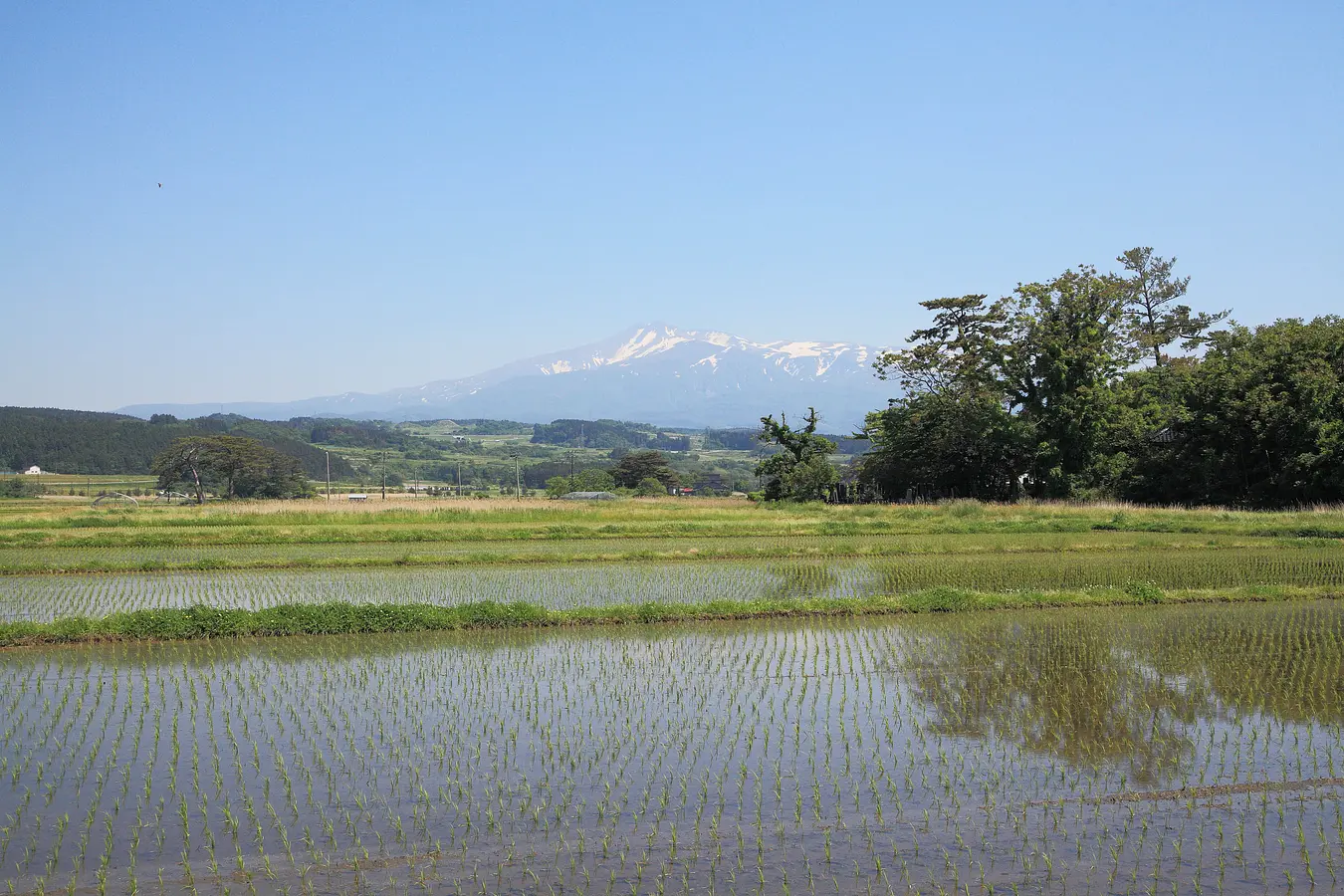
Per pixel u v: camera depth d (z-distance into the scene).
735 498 73.00
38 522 38.50
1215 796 10.24
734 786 10.46
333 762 11.20
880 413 61.91
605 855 8.80
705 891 8.14
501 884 8.24
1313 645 17.53
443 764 11.14
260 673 15.34
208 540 33.88
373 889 8.14
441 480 170.12
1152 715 13.12
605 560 29.70
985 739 12.11
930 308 61.03
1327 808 9.95
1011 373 54.41
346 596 22.78
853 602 20.88
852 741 12.02
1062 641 17.91
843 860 8.73
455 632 18.73
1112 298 53.31
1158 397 57.66
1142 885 8.33
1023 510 44.44
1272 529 35.94
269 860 8.66
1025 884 8.32
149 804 9.95
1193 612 20.92
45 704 13.47
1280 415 44.16
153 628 17.88
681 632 18.83
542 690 14.39
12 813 9.68
